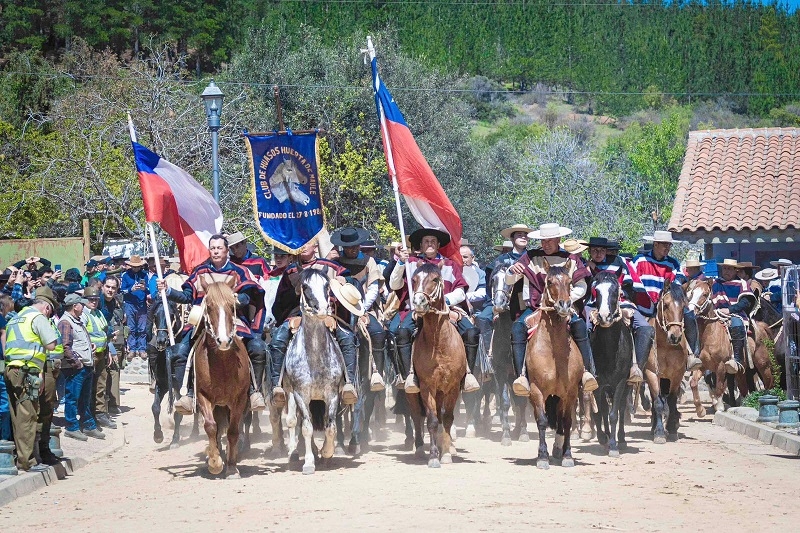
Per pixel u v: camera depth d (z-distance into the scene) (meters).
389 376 16.42
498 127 119.69
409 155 15.46
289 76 46.91
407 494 11.04
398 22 126.19
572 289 12.89
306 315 12.97
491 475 12.37
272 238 16.31
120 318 21.41
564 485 11.61
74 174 33.84
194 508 10.75
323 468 13.24
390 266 14.98
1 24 87.94
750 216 27.25
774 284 22.06
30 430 13.12
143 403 22.69
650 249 17.86
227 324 11.94
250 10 96.19
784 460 13.78
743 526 9.41
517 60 138.75
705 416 19.58
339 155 46.84
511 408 21.31
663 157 63.41
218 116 20.92
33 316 13.20
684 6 141.88
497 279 15.80
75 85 55.12
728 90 131.75
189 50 90.50
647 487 11.49
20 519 10.70
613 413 14.11
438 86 51.34
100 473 13.84
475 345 14.27
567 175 58.38
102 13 89.25
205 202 16.94
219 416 13.05
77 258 28.31
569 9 142.00
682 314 15.67
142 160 16.25
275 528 9.44
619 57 136.50
